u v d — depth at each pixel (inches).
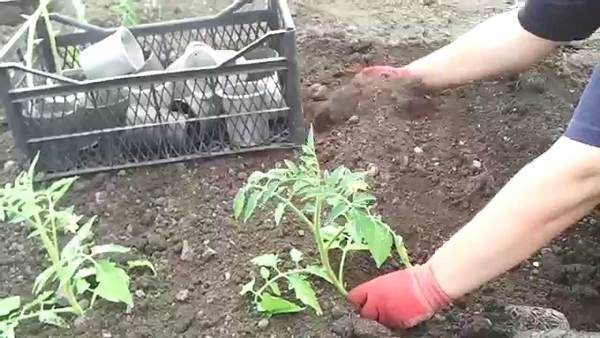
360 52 51.0
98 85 39.5
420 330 35.4
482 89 47.3
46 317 33.6
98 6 56.6
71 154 41.7
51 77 39.2
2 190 34.0
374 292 34.9
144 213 39.6
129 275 36.6
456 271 33.6
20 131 40.4
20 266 37.5
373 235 33.4
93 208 39.9
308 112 44.7
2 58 40.1
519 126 44.8
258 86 41.4
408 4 58.6
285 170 34.9
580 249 40.0
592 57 51.0
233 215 39.1
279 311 34.1
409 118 44.9
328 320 34.3
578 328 36.8
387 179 41.4
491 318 35.9
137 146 42.0
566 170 30.9
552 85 48.2
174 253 37.5
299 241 37.8
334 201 33.6
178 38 46.3
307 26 54.7
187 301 35.3
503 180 41.8
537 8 35.5
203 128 42.1
